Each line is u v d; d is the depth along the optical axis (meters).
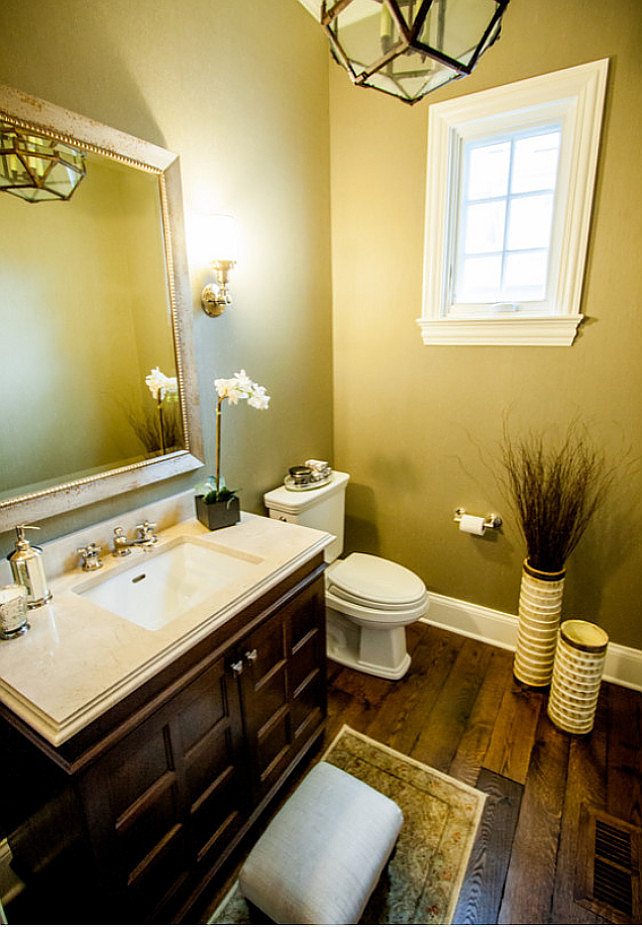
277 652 1.39
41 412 1.22
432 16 0.79
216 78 1.57
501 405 2.07
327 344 2.41
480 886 1.29
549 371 1.93
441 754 1.69
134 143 1.31
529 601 1.93
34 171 1.13
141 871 1.01
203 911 1.24
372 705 1.93
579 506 1.90
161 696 0.99
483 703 1.93
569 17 1.59
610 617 2.02
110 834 0.92
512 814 1.47
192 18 1.45
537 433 2.01
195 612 1.12
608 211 1.68
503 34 1.71
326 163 2.19
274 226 1.92
